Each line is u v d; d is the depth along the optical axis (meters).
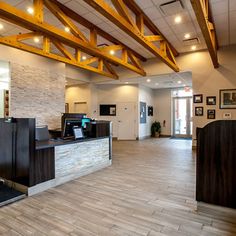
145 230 2.21
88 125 4.73
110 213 2.59
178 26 5.23
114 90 10.66
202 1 3.15
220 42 6.33
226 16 4.68
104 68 9.55
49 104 7.25
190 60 7.21
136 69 7.25
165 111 12.20
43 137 4.20
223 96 6.68
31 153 3.16
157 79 9.21
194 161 5.57
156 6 4.28
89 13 4.61
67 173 3.86
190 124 11.66
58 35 3.99
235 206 2.39
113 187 3.54
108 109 10.66
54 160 3.60
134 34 3.95
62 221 2.39
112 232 2.17
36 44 6.48
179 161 5.57
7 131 3.46
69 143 3.88
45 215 2.54
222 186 2.46
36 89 6.80
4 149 3.50
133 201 2.95
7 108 7.09
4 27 5.31
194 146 7.27
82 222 2.37
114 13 3.29
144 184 3.69
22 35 4.66
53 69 7.45
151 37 5.12
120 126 10.64
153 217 2.49
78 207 2.76
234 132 2.39
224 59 6.64
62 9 4.29
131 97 10.59
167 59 5.97
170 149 7.60
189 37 5.93
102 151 4.85
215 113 6.81
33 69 6.71
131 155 6.44
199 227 2.26
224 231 2.18
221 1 4.09
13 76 6.12
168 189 3.44
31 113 6.61
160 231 2.19
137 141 10.02
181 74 7.95
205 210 2.58
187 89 11.30
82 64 6.40
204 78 6.98
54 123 7.39
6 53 5.95
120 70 9.04
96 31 5.28
